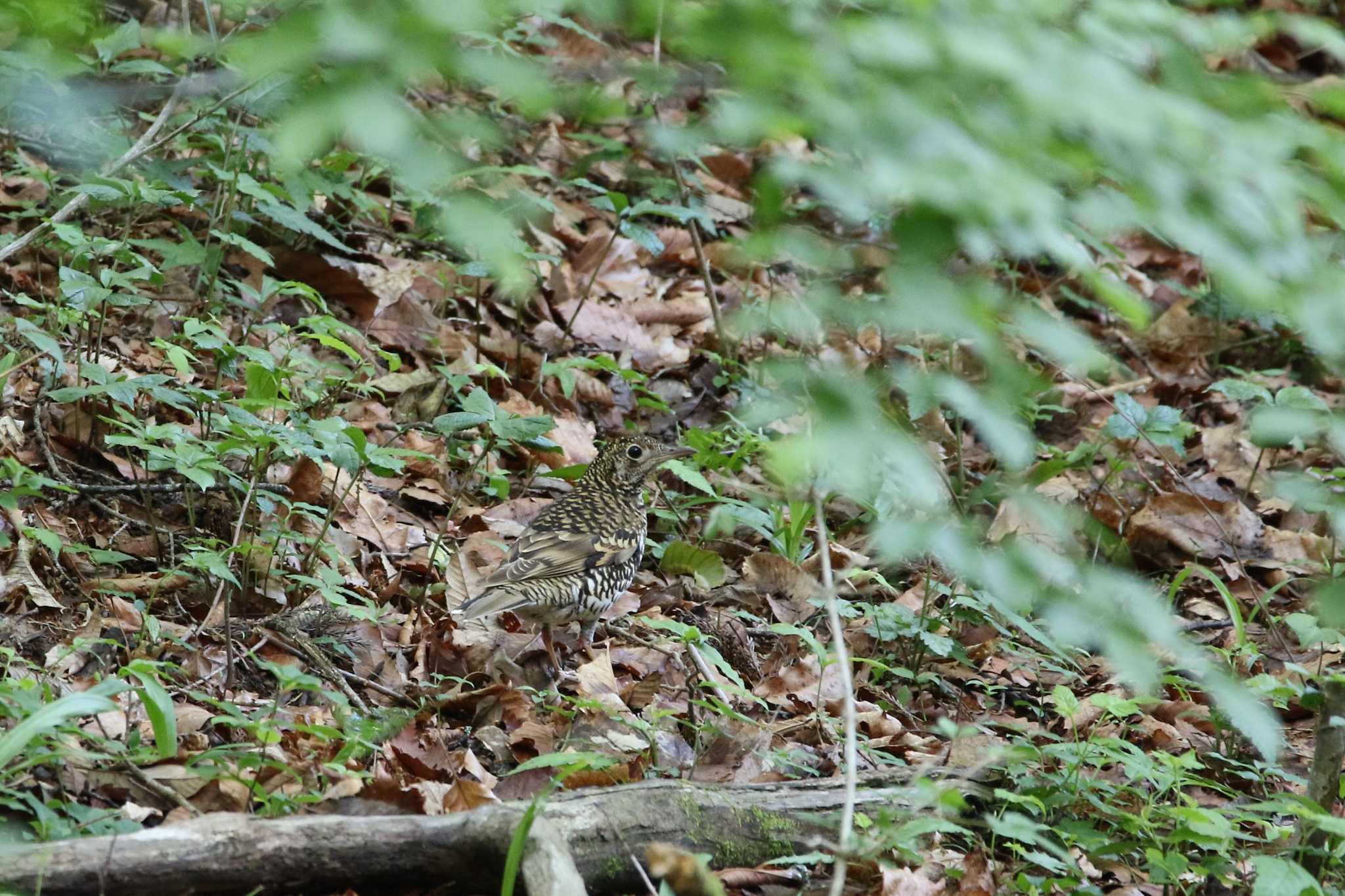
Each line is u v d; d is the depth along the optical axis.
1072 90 4.23
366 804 8.91
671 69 4.80
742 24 4.07
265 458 12.51
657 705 12.09
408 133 3.79
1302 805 9.09
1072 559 5.11
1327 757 9.51
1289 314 4.54
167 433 11.12
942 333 4.18
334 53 3.84
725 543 15.44
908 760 11.60
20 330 11.15
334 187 16.59
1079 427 19.38
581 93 4.83
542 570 12.28
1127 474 18.17
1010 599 4.72
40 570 11.65
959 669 13.92
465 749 10.69
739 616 13.33
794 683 12.83
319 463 12.25
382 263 17.88
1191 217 4.32
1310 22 5.91
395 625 12.51
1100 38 4.70
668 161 18.12
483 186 13.55
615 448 13.91
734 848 9.16
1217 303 21.02
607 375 18.00
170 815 8.60
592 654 12.99
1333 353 4.47
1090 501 16.95
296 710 10.64
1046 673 14.13
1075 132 4.36
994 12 4.46
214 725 10.10
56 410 13.48
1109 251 7.83
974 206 4.01
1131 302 4.76
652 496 16.06
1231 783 12.18
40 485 10.31
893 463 4.45
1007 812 10.44
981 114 4.25
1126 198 4.46
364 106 3.72
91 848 7.45
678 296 19.98
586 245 19.94
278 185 15.88
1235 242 4.37
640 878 8.70
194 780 8.98
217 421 12.81
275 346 15.49
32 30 6.08
